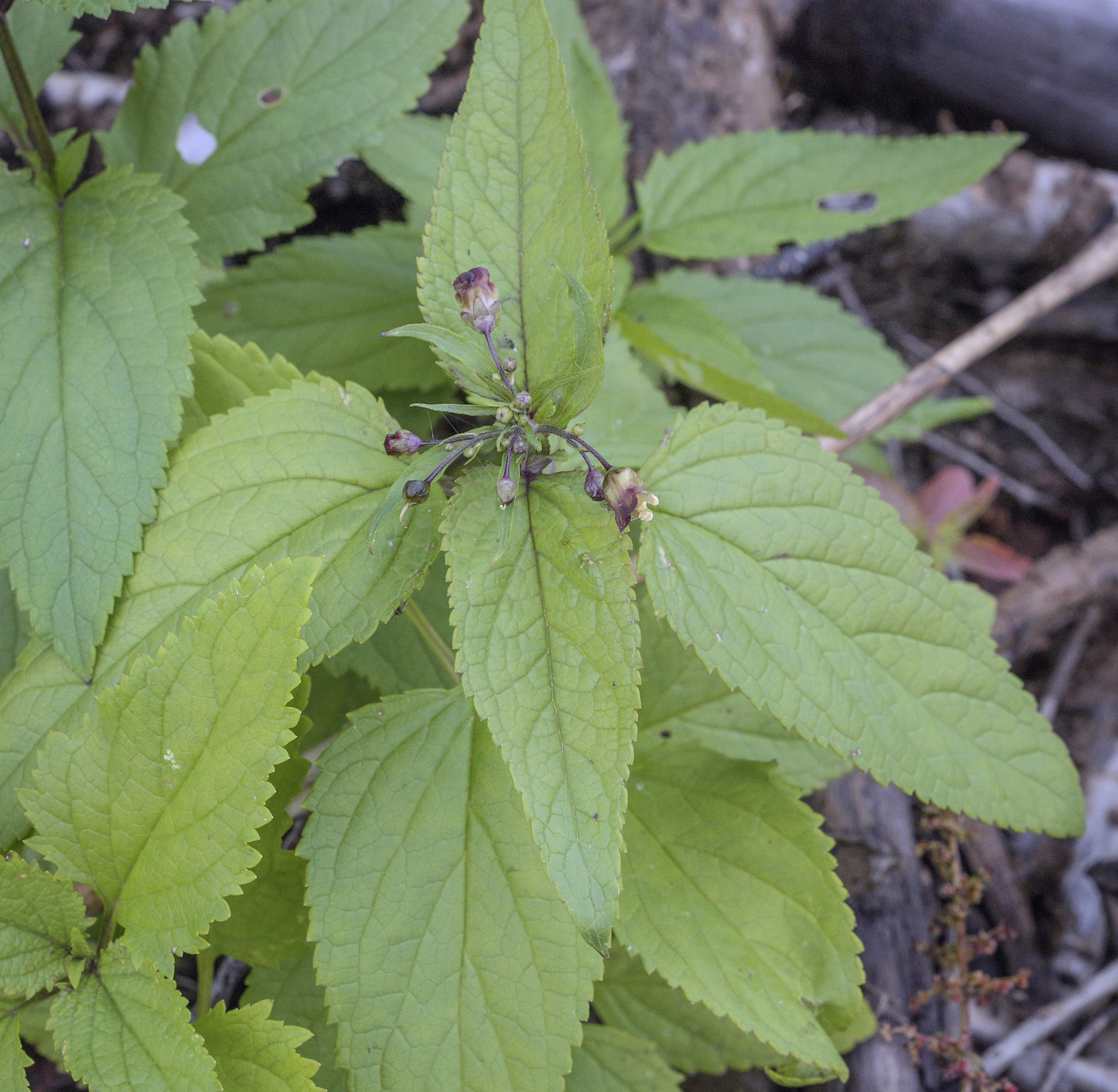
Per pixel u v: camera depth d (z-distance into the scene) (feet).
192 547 1.02
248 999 1.14
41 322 1.06
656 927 1.07
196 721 0.97
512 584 0.96
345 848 1.03
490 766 1.05
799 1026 1.05
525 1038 1.00
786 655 1.01
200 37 1.25
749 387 1.24
